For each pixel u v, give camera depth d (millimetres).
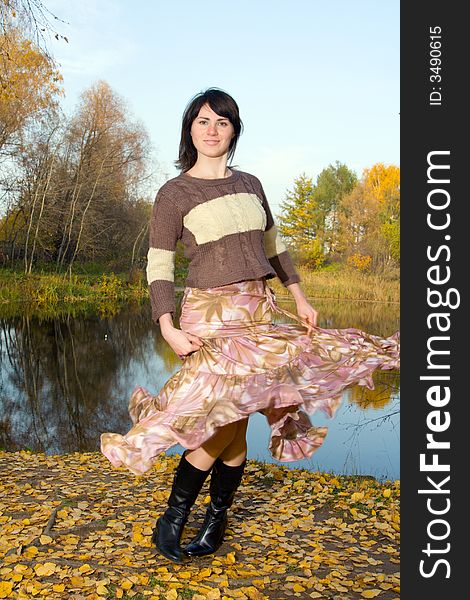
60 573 2699
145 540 3039
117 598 2475
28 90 18828
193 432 2398
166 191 2621
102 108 30594
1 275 27219
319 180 52344
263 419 7656
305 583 2658
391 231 30625
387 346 2705
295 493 4043
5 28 7961
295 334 2662
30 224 27828
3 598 2484
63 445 7125
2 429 7727
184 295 2678
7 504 3746
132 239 33062
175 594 2488
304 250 42719
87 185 30000
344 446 6629
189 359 2555
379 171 41719
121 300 27328
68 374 11195
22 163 28453
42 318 19828
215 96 2629
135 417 2730
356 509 3648
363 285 26422
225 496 2818
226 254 2559
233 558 2836
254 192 2719
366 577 2738
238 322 2561
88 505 3699
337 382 2562
